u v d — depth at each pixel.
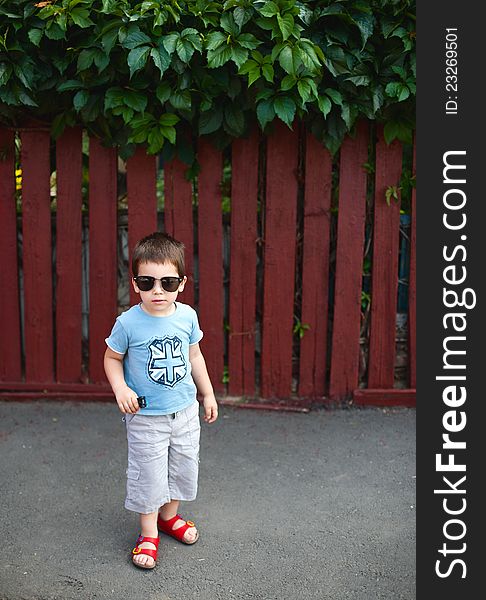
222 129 4.00
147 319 2.75
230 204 4.26
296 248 4.30
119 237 4.36
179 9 3.57
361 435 4.00
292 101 3.67
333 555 2.93
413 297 4.27
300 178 4.17
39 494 3.37
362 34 3.66
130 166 4.16
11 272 4.32
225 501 3.32
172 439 2.85
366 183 4.17
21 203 4.38
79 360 4.41
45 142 4.14
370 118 3.84
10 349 4.41
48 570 2.82
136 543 2.99
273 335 4.35
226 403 4.35
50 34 3.58
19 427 4.05
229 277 4.36
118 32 3.50
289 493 3.40
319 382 4.42
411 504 3.32
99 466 3.64
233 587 2.73
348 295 4.29
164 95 3.67
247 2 3.55
